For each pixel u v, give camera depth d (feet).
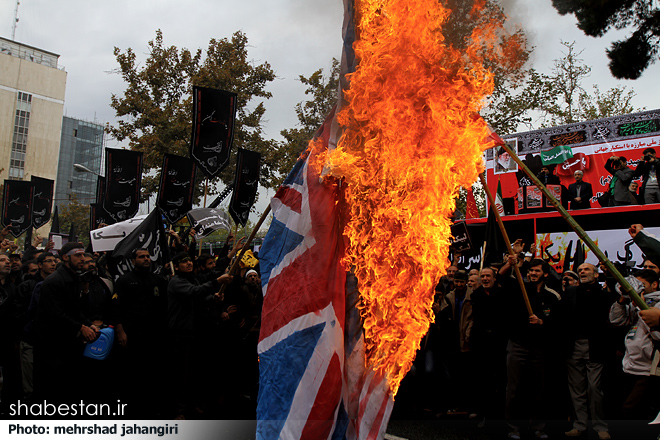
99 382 20.48
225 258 24.58
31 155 264.11
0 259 21.88
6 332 22.62
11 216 52.37
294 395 9.96
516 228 24.59
